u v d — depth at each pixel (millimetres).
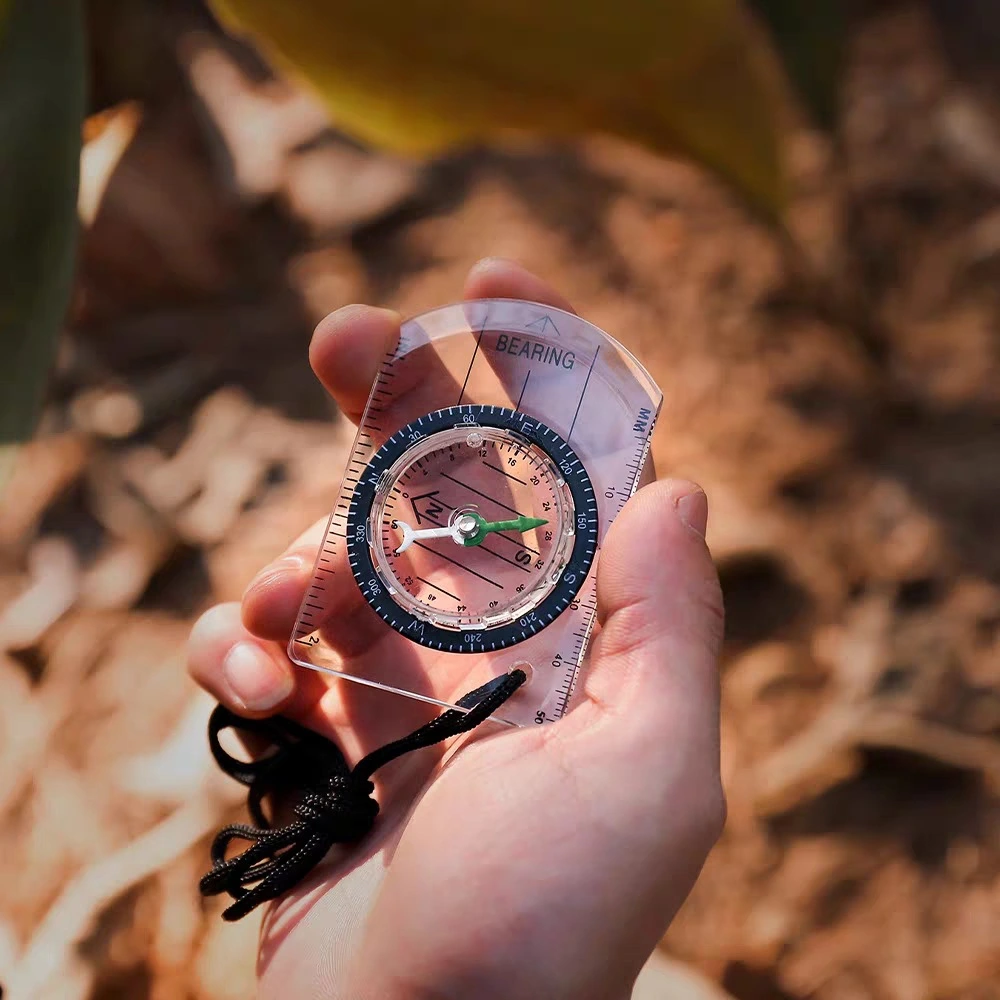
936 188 443
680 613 203
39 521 385
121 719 353
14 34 215
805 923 330
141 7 421
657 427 392
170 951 312
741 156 247
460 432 219
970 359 410
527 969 192
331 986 207
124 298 417
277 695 228
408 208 442
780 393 402
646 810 195
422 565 218
